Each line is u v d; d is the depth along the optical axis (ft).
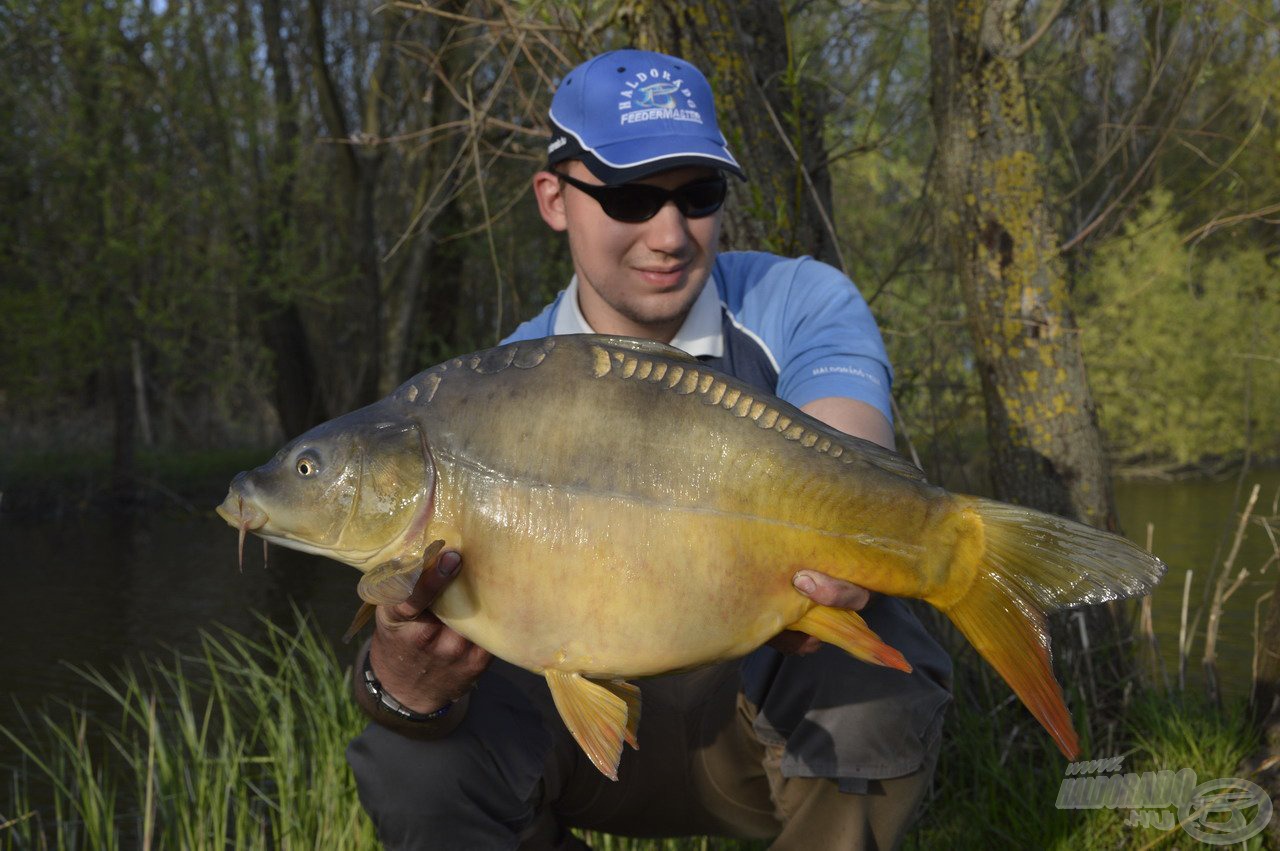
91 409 63.21
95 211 45.91
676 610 5.47
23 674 21.12
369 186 51.19
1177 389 50.90
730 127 11.74
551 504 5.51
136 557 35.55
